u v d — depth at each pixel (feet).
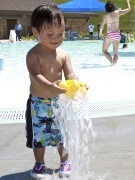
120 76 23.61
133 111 13.70
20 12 94.94
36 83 8.82
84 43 62.49
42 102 8.96
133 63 30.78
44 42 8.82
